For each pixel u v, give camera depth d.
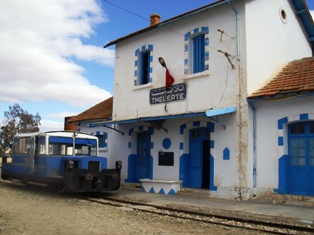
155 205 12.61
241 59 14.20
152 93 17.67
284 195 12.93
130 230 8.69
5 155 20.19
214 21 15.35
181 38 16.58
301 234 8.48
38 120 50.56
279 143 13.34
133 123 18.83
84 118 22.22
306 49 19.06
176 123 16.59
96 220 9.89
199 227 9.32
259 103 13.98
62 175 15.09
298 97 12.96
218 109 13.55
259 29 14.93
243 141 13.80
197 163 16.12
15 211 11.03
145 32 18.31
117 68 19.98
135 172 19.05
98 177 14.49
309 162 12.99
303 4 17.56
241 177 13.73
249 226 9.37
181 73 16.38
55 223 9.36
